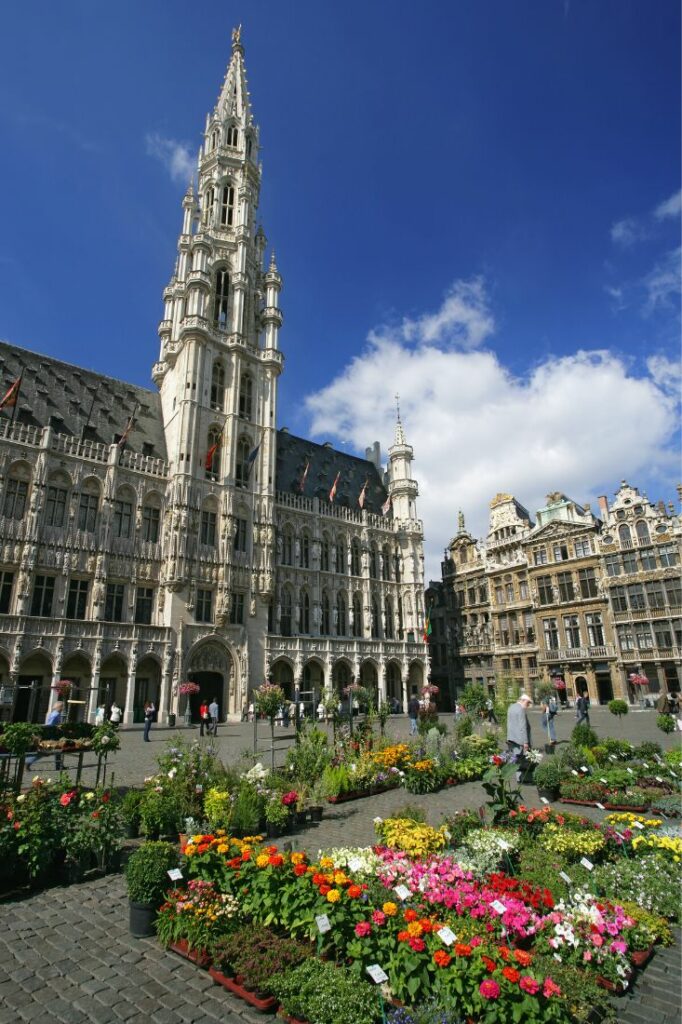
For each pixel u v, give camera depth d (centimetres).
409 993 625
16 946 830
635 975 731
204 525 5066
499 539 7312
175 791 1321
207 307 5672
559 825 1168
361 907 752
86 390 5328
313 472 6988
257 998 679
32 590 4069
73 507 4434
